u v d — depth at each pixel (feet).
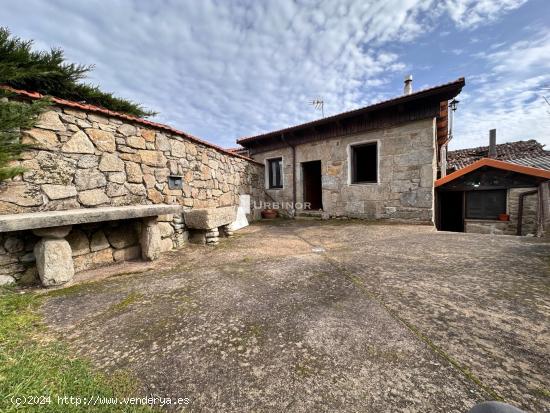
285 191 24.82
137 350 4.05
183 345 4.16
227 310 5.36
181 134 13.34
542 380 3.10
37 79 9.67
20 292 6.46
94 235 8.61
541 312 4.71
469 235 12.53
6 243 6.81
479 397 2.89
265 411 2.85
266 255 10.11
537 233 16.93
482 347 3.78
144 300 6.00
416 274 7.06
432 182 16.72
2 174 6.46
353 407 2.84
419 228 15.33
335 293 6.04
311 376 3.34
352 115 18.83
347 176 20.68
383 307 5.19
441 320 4.58
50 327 4.81
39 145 7.92
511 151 29.50
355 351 3.82
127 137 10.65
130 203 10.72
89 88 11.96
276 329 4.54
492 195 20.02
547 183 16.93
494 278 6.44
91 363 3.74
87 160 9.23
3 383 3.17
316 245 11.75
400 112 17.52
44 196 8.04
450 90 14.89
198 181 15.01
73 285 7.06
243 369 3.54
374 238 12.72
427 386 3.09
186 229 12.92
